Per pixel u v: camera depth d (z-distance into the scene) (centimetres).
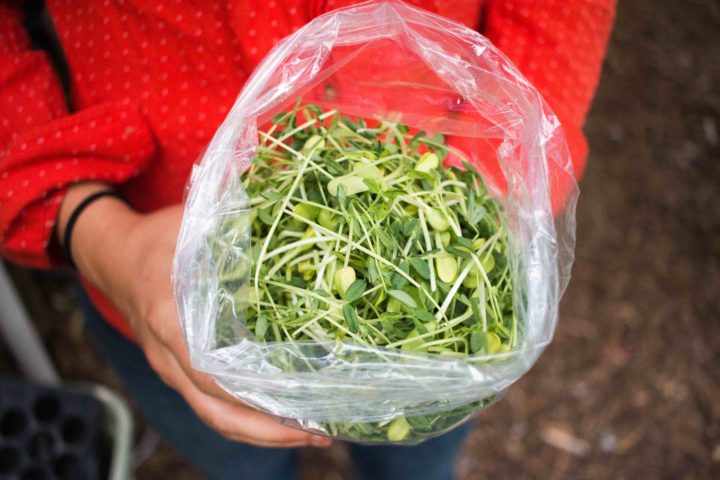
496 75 47
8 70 55
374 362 41
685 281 129
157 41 54
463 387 42
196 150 58
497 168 52
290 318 42
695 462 116
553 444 117
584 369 123
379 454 75
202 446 75
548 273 46
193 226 44
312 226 43
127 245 53
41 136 54
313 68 46
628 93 149
